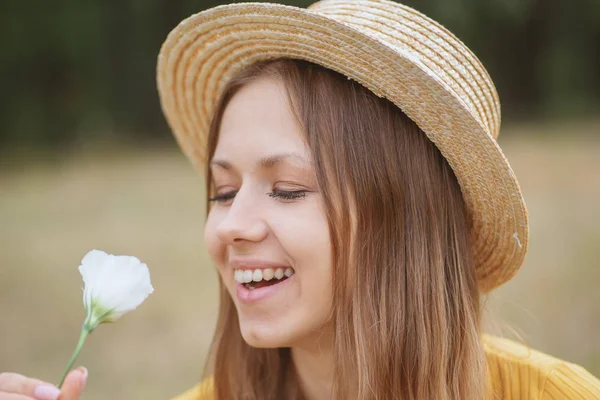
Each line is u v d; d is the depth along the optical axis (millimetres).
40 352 4230
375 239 1578
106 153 13758
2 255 6324
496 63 17594
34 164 12719
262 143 1544
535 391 1711
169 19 16422
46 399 1229
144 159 12562
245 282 1571
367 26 1576
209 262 5789
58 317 4785
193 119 2021
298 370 1801
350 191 1558
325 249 1518
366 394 1546
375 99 1595
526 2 16828
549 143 11758
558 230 6105
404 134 1613
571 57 17297
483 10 16578
